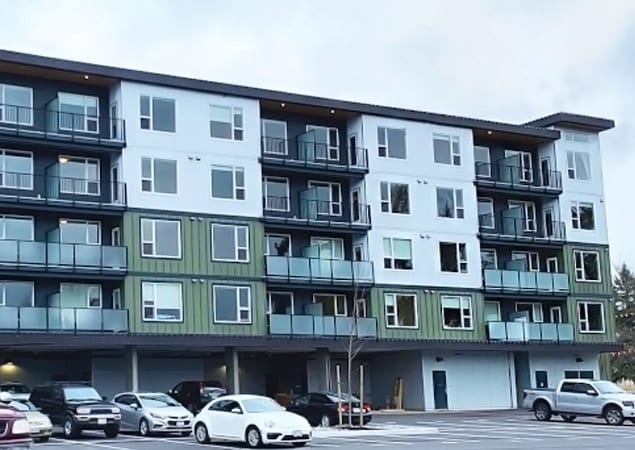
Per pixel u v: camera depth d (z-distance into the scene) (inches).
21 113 1599.4
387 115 1947.6
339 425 1270.9
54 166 1608.0
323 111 1897.1
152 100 1679.4
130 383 1601.9
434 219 1972.2
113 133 1649.9
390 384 1983.3
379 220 1902.1
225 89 1748.3
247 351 1840.6
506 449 920.9
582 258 2177.7
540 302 2159.2
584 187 2212.1
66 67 1594.5
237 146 1752.0
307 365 1948.8
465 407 1956.2
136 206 1632.6
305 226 1811.0
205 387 1526.8
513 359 2057.1
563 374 2129.7
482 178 2087.8
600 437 1099.9
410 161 1963.6
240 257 1718.8
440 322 1932.8
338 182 1926.7
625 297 3026.6
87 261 1573.6
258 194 1760.6
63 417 1173.7
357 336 1797.5
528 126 2160.4
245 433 1000.2
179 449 978.1
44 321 1507.1
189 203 1683.1
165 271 1636.3
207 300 1665.8
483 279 2011.6
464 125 2044.8
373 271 1870.1
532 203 2192.4
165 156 1674.5
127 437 1179.3
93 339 1539.1
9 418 582.2
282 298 1822.1
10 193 1576.0
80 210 1590.8
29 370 1680.6
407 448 948.0
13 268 1519.4
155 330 1604.3
